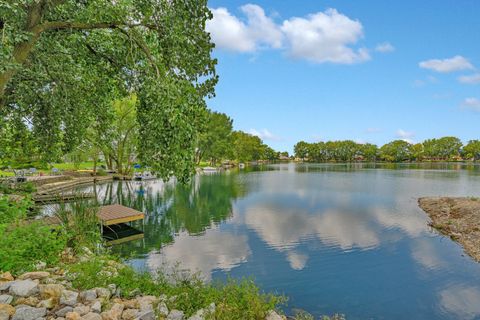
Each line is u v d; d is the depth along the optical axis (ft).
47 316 14.25
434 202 83.51
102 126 37.99
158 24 20.68
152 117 17.44
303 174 216.54
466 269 37.37
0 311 13.30
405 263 39.27
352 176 196.03
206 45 21.38
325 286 32.24
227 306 19.60
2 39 15.12
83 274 19.26
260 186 130.93
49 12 21.25
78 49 27.76
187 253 41.86
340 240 49.21
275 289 31.42
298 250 44.01
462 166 364.99
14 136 38.32
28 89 29.50
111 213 51.98
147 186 123.85
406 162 545.03
